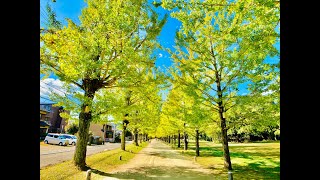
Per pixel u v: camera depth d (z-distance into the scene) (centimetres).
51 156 1894
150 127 2945
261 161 1592
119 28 977
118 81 1217
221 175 1147
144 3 1043
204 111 1225
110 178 1026
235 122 1257
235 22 973
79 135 1165
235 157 1884
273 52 900
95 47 982
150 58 1120
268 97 1050
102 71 1162
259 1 459
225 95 1155
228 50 1183
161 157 2097
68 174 1007
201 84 1201
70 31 987
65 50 987
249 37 723
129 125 2811
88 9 1029
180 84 1259
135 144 4109
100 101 1085
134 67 1121
